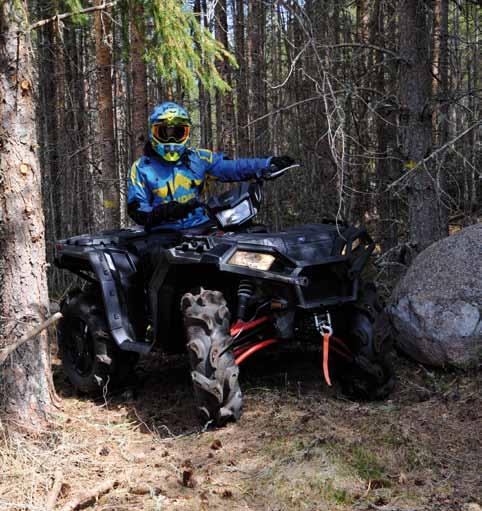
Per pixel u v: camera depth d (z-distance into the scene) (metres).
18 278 3.89
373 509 2.90
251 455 3.47
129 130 13.50
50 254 10.21
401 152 6.22
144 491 3.17
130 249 4.74
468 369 4.39
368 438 3.53
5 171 3.86
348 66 7.68
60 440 3.78
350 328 4.16
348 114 7.02
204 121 12.93
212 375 3.77
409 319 4.71
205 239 4.03
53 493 3.11
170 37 4.80
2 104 3.84
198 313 3.85
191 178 4.77
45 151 10.67
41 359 3.97
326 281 4.03
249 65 11.19
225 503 3.02
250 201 4.47
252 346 4.07
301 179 8.88
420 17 5.87
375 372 4.07
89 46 12.34
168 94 12.17
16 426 3.82
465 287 4.51
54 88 11.00
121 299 4.57
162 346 4.35
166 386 4.88
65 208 10.95
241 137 10.77
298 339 4.33
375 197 8.41
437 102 6.22
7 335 3.89
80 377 4.78
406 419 3.81
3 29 3.79
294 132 8.62
